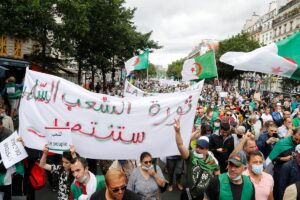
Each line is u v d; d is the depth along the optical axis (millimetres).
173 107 6234
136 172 5148
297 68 5453
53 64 23484
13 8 16797
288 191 3832
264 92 40438
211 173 5184
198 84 6270
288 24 66375
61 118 6062
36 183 6090
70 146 5148
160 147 6238
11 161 5547
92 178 4516
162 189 5355
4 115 9766
